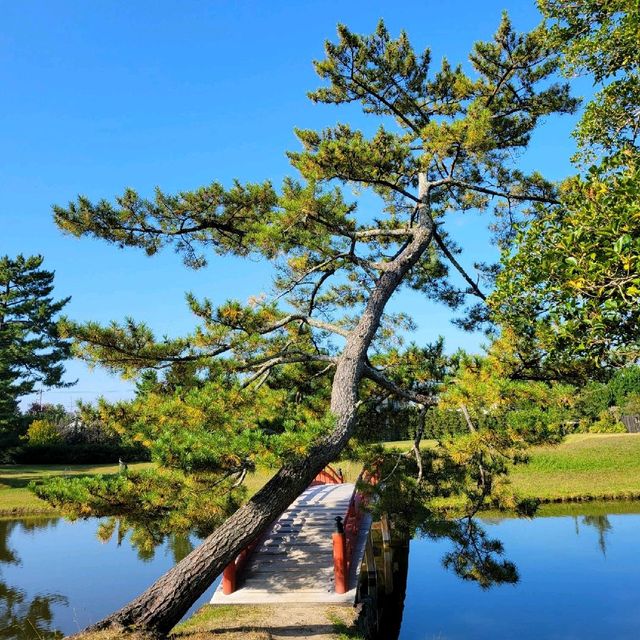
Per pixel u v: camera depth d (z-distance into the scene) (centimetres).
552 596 1235
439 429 3006
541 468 2575
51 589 1381
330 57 1280
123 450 3975
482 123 988
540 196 1233
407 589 1390
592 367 784
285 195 1009
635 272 507
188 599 707
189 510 730
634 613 1112
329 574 1058
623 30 754
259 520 734
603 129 805
